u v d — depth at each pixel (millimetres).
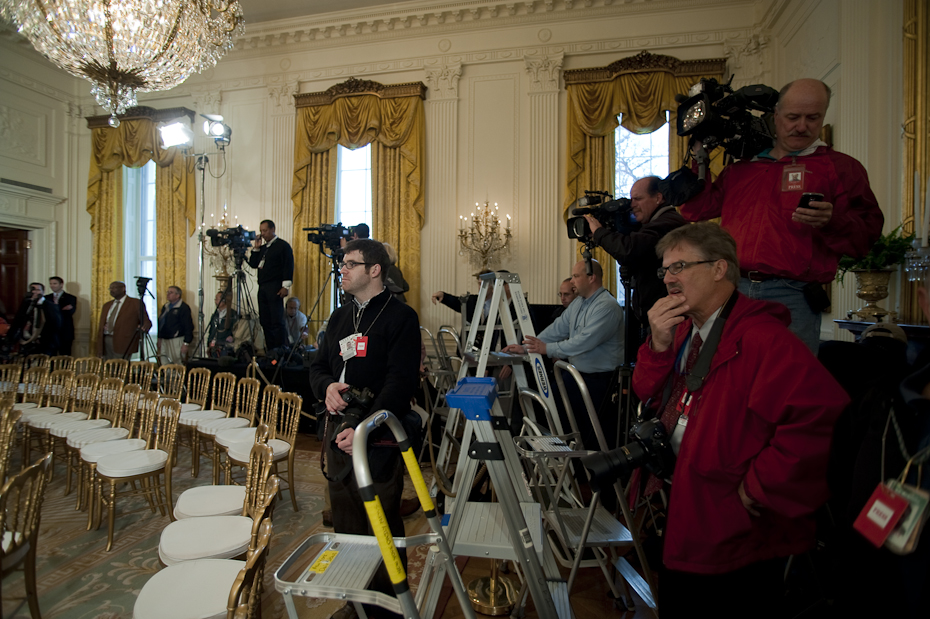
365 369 1841
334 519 1823
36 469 1764
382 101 7094
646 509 2383
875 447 1042
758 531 1181
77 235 8703
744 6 6219
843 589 1151
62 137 8602
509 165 6836
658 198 2398
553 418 2322
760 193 1754
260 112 7734
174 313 7277
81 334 8625
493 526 1480
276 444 3191
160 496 3271
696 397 1276
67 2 4027
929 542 849
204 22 4723
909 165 3100
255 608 1417
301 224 7395
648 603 1830
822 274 1675
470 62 6977
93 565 2525
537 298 6668
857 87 3707
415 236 6992
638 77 6297
